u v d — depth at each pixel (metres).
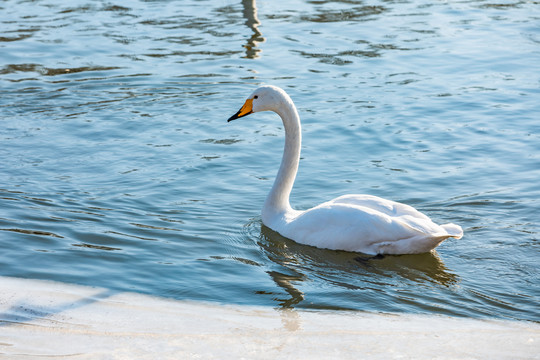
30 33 16.28
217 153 10.61
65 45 15.54
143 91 13.26
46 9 18.34
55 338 5.90
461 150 10.59
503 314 6.43
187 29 16.73
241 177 9.82
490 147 10.67
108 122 11.88
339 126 11.46
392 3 19.19
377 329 6.10
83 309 6.43
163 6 18.75
